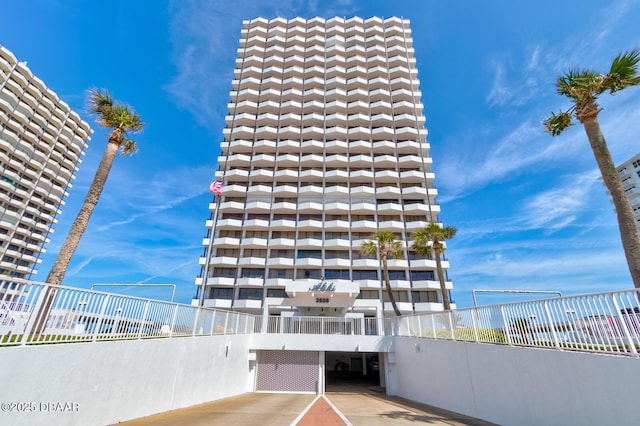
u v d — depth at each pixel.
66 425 6.30
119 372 7.95
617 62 10.07
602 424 5.78
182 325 11.23
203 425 7.97
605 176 9.98
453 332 11.62
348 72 56.28
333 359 32.78
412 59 57.12
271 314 28.36
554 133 11.96
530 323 7.95
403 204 45.44
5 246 57.75
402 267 39.41
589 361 6.16
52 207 66.50
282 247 41.22
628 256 9.12
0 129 57.22
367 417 9.65
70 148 71.31
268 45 60.38
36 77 63.50
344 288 25.61
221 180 46.69
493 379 8.93
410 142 47.66
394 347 17.95
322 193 44.91
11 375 5.36
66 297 6.76
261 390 18.19
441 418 9.60
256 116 53.12
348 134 49.38
